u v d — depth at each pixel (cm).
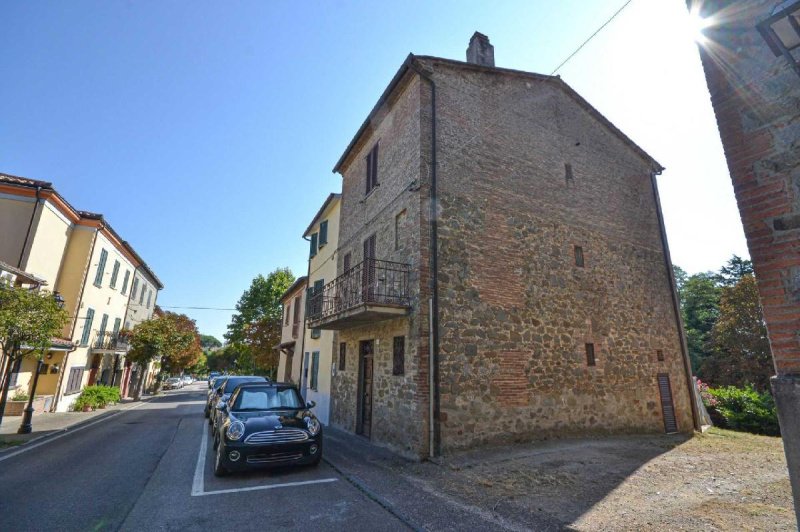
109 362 2500
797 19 285
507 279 944
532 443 866
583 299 1063
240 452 656
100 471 702
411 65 950
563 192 1122
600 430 987
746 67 337
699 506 501
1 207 1595
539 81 1170
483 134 1014
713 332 2859
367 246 1162
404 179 966
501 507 508
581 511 490
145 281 3191
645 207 1327
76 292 1875
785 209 299
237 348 4088
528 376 912
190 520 471
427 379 787
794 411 269
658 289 1255
